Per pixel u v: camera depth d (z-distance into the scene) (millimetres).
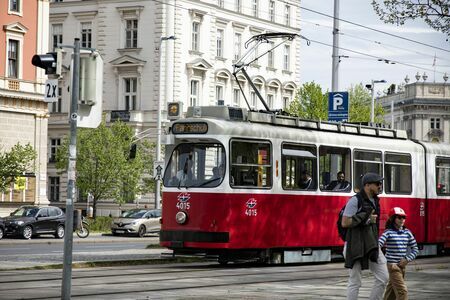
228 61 90312
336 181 31641
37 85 68688
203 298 18734
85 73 16547
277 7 97188
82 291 20094
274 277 24781
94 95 16578
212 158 28109
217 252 27984
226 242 27719
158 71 82812
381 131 34750
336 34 41781
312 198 30578
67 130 85875
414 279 24281
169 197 28641
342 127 32781
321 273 26531
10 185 59062
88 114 16547
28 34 68375
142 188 73938
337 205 31531
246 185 28359
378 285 15125
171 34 83188
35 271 25562
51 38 88438
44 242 47344
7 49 66688
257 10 94125
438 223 36719
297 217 30000
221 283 22531
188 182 28359
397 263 15867
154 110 82875
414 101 138875
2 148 64938
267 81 95000
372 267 15133
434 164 36750
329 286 21922
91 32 86625
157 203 65375
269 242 28984
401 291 15836
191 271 26469
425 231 36000
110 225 65312
